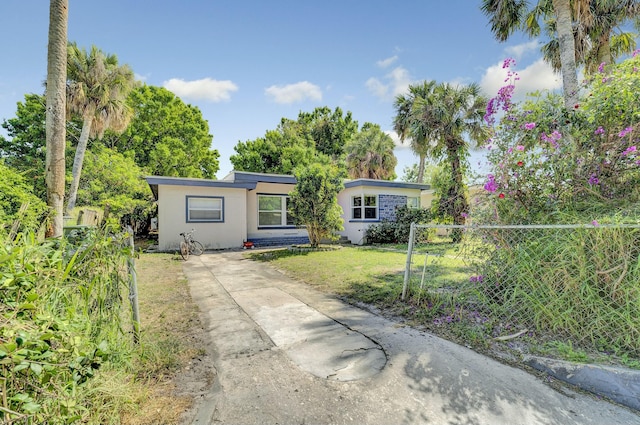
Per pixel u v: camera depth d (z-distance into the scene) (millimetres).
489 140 4133
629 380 2025
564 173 3523
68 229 4094
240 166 25984
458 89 11188
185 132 21219
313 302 4422
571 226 2732
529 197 3715
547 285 2920
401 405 2020
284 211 13422
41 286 1604
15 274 1354
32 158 14945
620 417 1864
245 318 3779
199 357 2734
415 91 12742
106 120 12508
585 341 2623
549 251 2949
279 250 10664
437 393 2141
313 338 3148
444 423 1835
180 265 7770
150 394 2148
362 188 12789
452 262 5152
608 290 2596
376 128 21250
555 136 3521
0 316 1249
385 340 3049
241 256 9391
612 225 2551
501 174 3814
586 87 4191
